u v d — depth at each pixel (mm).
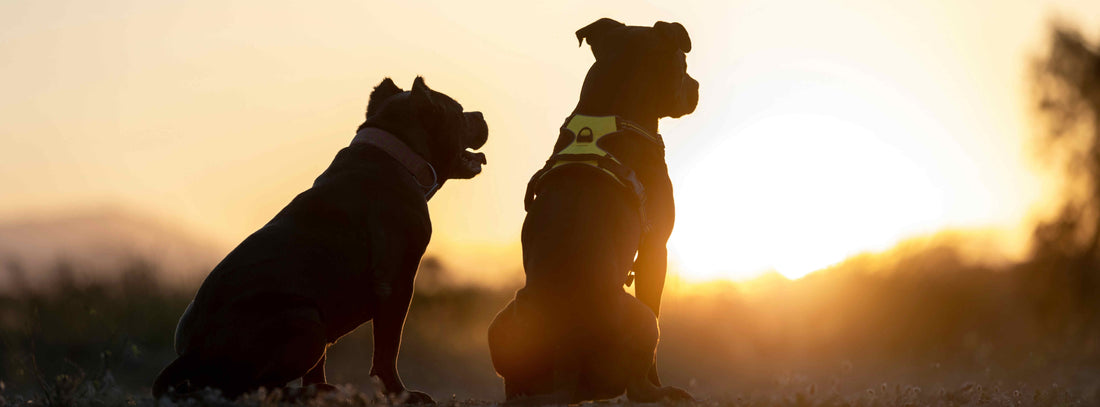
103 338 10430
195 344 5016
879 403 5488
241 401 4754
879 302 15578
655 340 5141
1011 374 10383
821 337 15070
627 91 5695
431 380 12258
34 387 7156
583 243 5043
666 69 5820
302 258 5238
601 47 5988
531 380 5055
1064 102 15891
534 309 4980
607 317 4926
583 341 4938
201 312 5082
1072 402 6109
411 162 5965
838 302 15812
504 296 16359
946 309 14820
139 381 10039
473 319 15344
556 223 5141
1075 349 11945
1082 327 13562
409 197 5789
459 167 6363
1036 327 14344
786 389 6836
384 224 5594
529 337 4980
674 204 5727
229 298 5035
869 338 14617
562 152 5488
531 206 5547
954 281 15586
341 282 5336
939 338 14273
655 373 5742
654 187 5555
